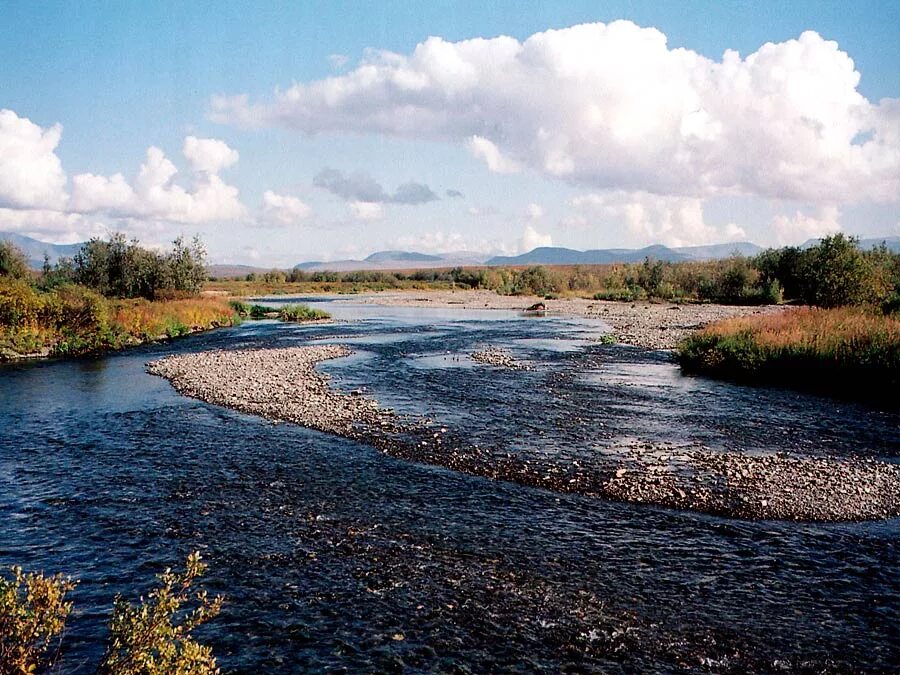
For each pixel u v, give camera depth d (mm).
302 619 8336
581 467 14922
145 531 11258
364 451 16375
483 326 55219
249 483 13891
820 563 10070
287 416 20141
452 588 9219
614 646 7781
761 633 8086
